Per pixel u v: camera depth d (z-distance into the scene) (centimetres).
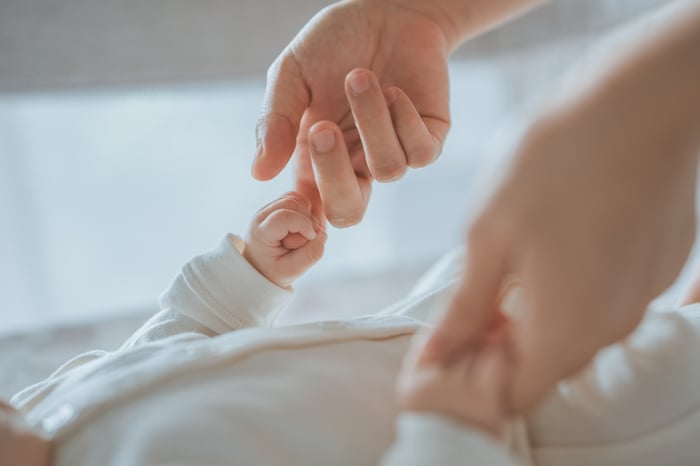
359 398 38
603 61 33
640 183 32
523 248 32
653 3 144
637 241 32
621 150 32
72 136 151
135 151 157
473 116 184
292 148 49
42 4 137
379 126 45
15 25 136
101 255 156
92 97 151
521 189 32
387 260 179
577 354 33
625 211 32
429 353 34
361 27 51
